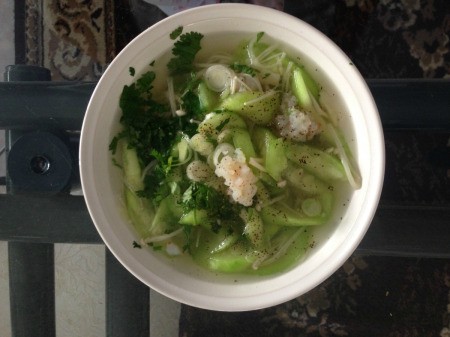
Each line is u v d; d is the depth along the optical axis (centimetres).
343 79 33
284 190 36
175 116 35
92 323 58
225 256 35
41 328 43
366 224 32
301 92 34
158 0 49
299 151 35
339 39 49
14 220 40
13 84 40
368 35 49
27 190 39
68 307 59
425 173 48
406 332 48
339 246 32
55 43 54
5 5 55
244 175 33
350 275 49
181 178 35
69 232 40
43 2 54
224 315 49
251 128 35
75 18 53
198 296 33
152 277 33
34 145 39
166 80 36
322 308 49
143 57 34
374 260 48
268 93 35
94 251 58
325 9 48
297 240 36
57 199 41
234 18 33
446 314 48
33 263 43
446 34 49
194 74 35
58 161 39
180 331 50
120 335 43
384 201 43
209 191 34
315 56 34
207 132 34
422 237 38
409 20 49
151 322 56
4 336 60
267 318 49
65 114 40
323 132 35
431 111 38
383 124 38
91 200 33
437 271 48
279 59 35
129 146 35
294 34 33
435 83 38
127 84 34
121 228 34
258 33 34
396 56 49
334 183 36
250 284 34
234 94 34
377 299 48
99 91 33
